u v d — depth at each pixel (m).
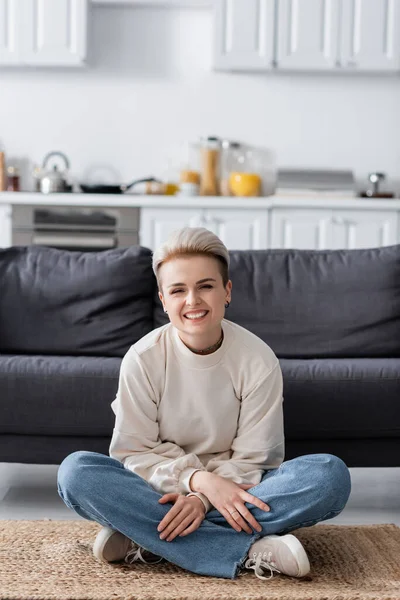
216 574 1.85
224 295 1.97
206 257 1.92
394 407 2.54
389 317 2.98
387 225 5.14
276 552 1.84
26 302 2.96
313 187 5.31
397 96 5.68
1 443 2.57
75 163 5.73
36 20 5.33
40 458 2.57
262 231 5.15
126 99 5.71
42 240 5.17
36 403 2.53
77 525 2.28
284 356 2.95
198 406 2.02
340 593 1.74
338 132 5.71
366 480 3.04
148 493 1.89
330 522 2.48
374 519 2.53
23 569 1.90
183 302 1.92
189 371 2.01
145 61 5.68
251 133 5.71
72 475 1.86
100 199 5.13
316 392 2.52
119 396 2.03
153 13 5.66
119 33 5.67
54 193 5.20
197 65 5.69
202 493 1.91
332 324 2.96
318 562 1.98
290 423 2.53
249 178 5.45
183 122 5.71
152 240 5.16
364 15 5.30
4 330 2.94
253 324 2.96
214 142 5.55
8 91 5.71
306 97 5.69
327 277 3.02
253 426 2.02
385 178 5.70
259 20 5.33
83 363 2.61
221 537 1.89
